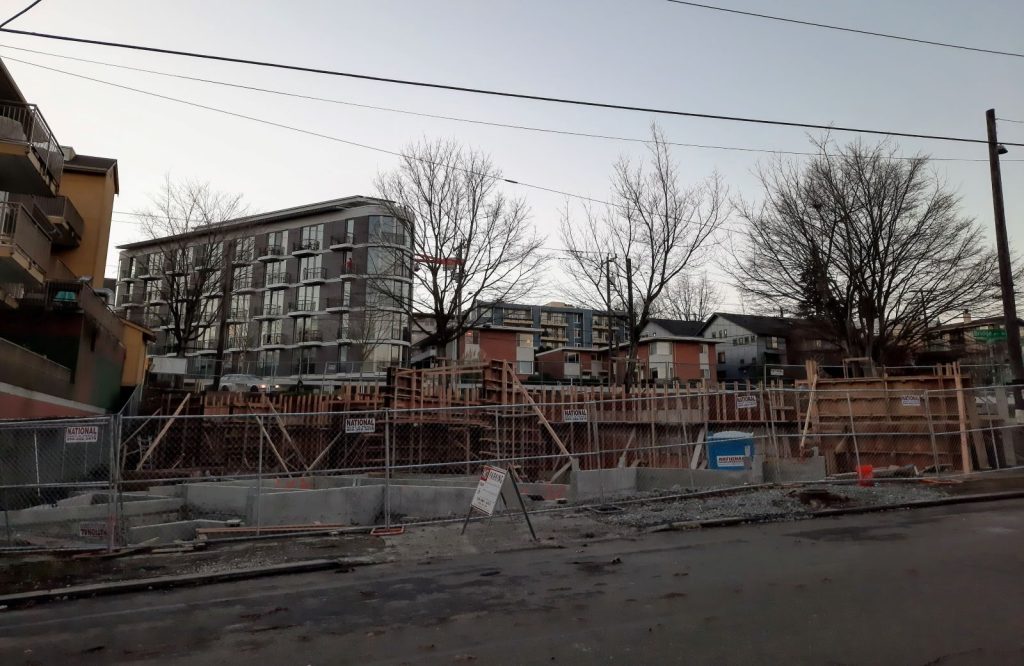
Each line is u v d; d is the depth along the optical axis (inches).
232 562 358.3
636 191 1296.8
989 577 278.4
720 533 415.5
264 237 2790.4
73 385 908.6
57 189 965.8
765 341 2610.7
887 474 637.9
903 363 1482.5
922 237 1192.8
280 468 827.4
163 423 901.8
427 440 885.8
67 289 929.5
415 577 319.9
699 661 193.0
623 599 264.5
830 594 259.6
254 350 2672.2
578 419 584.4
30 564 359.6
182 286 1872.5
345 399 923.4
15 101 868.0
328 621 250.7
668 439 799.7
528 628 231.1
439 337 1422.2
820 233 1248.2
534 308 4092.0
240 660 211.0
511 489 545.0
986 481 597.3
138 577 326.3
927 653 193.5
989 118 788.6
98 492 567.2
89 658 216.5
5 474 570.9
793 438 778.2
